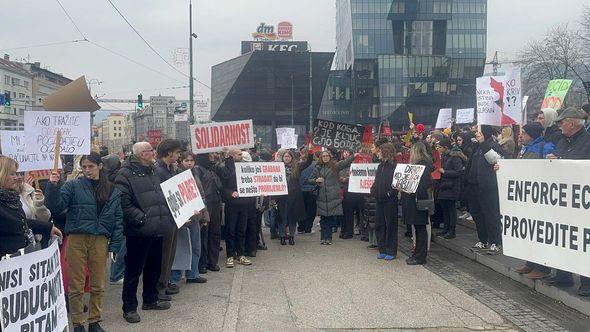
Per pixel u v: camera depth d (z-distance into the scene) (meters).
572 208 5.96
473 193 9.34
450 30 85.81
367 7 86.62
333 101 89.38
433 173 10.44
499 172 6.85
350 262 9.24
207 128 8.73
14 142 8.02
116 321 6.13
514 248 6.68
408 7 85.75
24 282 3.63
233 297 7.08
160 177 7.08
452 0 85.38
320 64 69.06
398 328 5.83
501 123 9.88
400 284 7.67
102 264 5.68
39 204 5.64
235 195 8.86
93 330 5.65
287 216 11.05
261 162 9.59
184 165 7.99
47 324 3.90
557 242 6.15
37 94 88.44
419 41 86.62
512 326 5.86
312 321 6.06
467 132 10.92
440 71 85.00
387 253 9.44
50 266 3.98
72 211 5.56
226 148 8.87
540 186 6.33
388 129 18.47
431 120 85.56
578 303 6.31
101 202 5.63
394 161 9.53
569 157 6.61
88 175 5.62
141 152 6.21
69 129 7.29
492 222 8.98
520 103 9.70
